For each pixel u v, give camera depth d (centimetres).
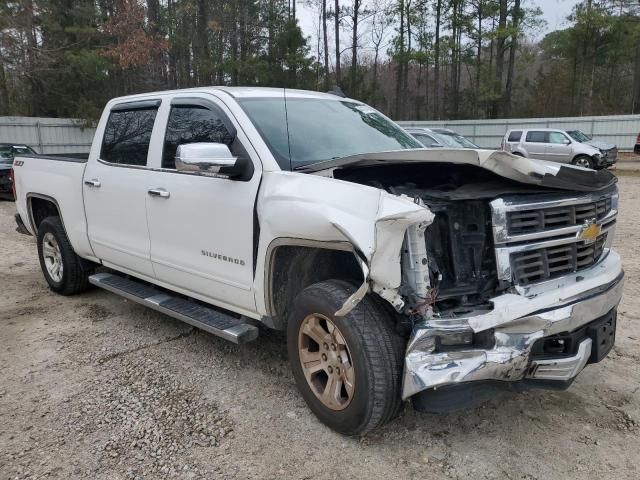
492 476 286
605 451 309
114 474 290
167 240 423
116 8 2441
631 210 1180
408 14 4047
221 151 342
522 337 284
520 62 4197
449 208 305
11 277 682
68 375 405
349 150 390
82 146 2814
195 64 3009
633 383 388
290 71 3303
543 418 343
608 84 4869
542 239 307
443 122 3338
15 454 308
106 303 571
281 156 356
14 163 642
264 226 336
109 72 2848
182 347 454
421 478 285
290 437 321
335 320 300
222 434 325
